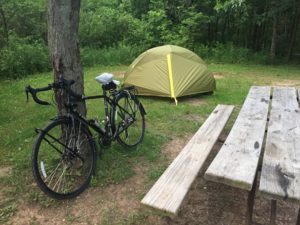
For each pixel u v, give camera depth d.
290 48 14.52
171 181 2.14
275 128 2.84
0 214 2.80
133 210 2.84
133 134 4.50
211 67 11.67
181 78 6.64
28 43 11.23
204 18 14.18
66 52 3.12
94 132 3.92
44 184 2.75
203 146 2.69
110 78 3.66
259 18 13.68
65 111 3.20
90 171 3.18
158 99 6.75
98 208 2.88
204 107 6.09
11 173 3.47
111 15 14.00
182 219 2.71
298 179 1.96
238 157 2.26
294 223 2.64
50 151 3.81
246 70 11.13
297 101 3.80
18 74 9.89
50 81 8.88
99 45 13.59
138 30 13.75
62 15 3.02
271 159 2.23
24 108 6.13
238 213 2.78
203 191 3.13
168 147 4.21
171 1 14.74
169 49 6.88
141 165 3.67
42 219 2.75
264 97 3.97
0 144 4.33
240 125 2.92
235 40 15.95
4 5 10.88
